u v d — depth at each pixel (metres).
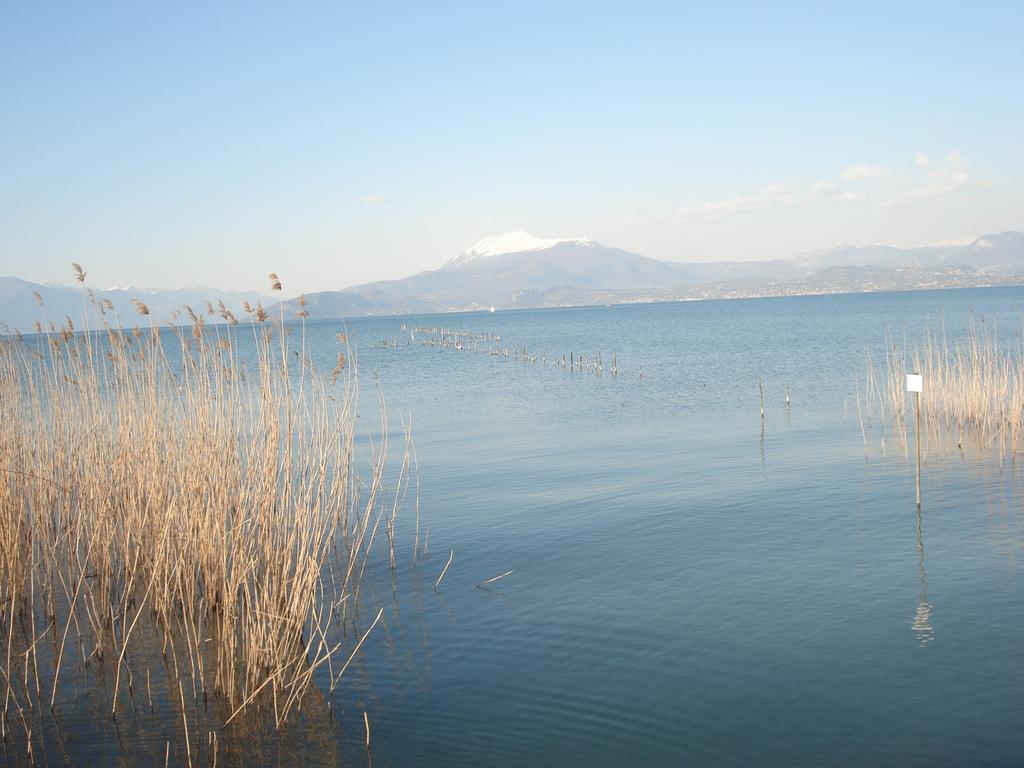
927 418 27.39
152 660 11.16
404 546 15.87
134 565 12.96
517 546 15.52
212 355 13.30
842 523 15.95
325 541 13.70
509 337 113.75
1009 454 21.77
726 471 21.27
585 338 100.94
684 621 11.50
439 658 10.73
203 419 12.92
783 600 12.09
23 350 15.16
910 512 16.50
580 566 14.16
